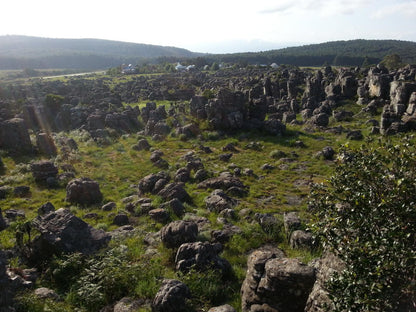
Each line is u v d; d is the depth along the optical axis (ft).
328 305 24.32
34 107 194.08
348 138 136.26
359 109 206.59
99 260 42.91
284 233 53.36
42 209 66.03
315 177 92.32
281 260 32.30
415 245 20.39
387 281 20.88
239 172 96.63
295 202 73.26
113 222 63.05
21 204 75.41
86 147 141.38
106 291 36.01
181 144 144.46
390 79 216.33
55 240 43.27
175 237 47.06
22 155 124.26
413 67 293.64
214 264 40.16
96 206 74.38
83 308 33.22
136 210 68.49
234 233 52.60
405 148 23.45
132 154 129.18
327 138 141.59
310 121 175.01
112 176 100.89
